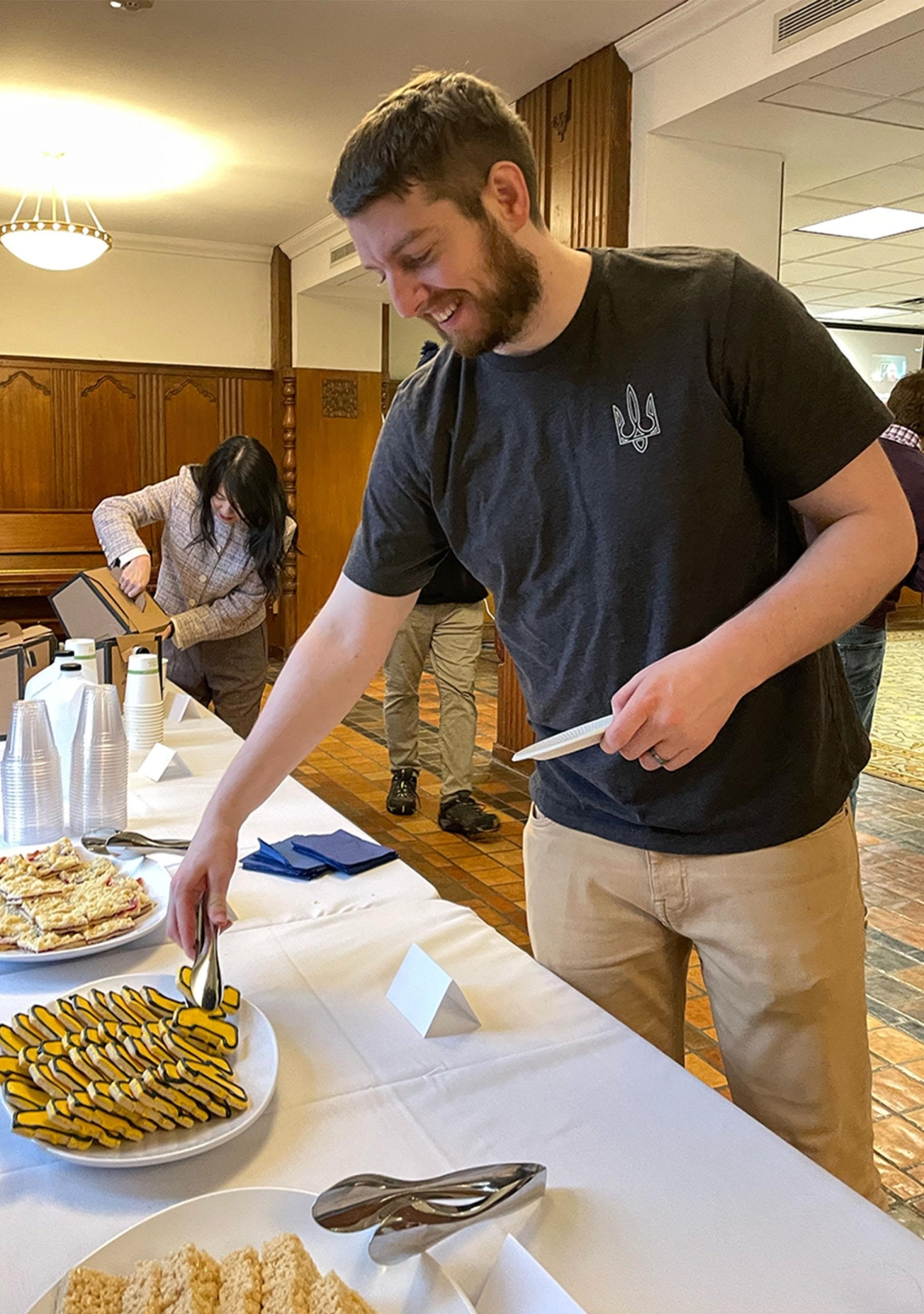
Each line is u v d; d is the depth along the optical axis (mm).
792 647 939
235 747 2285
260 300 7324
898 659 8062
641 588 1096
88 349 6922
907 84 3258
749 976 1167
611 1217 771
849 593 968
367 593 1250
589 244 3932
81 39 3748
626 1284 708
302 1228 732
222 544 3133
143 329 7035
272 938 1257
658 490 1053
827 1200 789
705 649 909
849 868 1188
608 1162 833
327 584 7516
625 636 1120
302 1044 1012
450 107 897
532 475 1117
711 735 895
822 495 1037
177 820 1750
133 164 5164
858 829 3924
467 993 1122
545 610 1179
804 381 1017
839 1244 742
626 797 1172
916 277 7480
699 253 1081
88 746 1637
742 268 1047
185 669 3295
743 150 3910
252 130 4668
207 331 7207
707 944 1207
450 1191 758
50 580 6496
